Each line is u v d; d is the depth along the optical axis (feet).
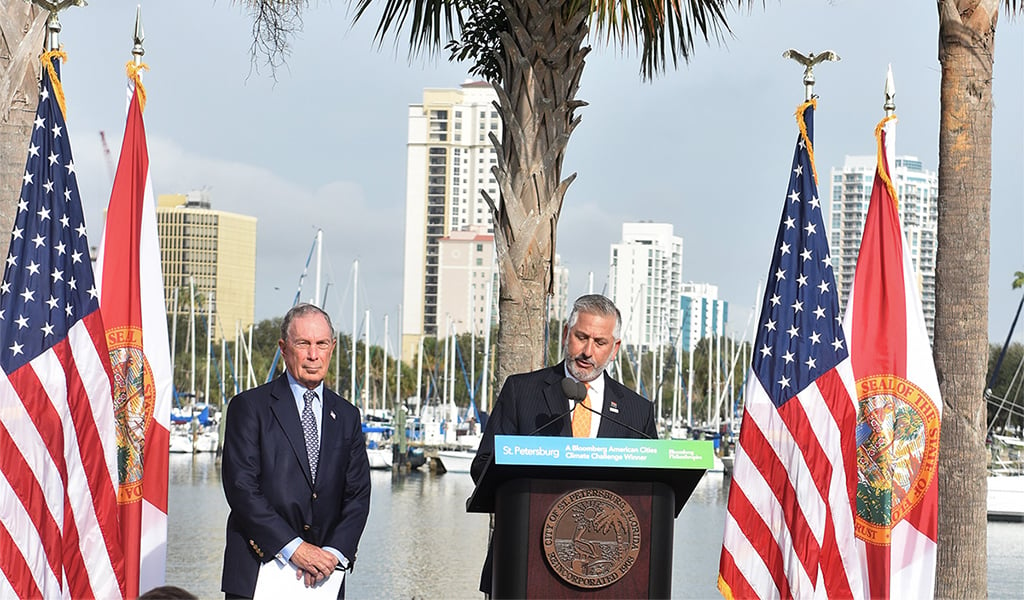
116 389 32.58
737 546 32.86
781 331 33.81
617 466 21.33
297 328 27.55
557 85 39.11
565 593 21.59
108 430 31.42
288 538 26.53
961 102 36.40
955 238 36.50
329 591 26.86
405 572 123.44
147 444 32.81
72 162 32.30
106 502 31.14
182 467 261.65
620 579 21.63
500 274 39.14
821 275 33.94
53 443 30.66
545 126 39.09
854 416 33.12
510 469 21.36
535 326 39.01
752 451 33.32
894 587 33.63
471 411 307.37
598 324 26.20
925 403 34.01
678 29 40.88
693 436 287.89
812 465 32.86
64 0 32.50
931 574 33.65
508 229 39.01
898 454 33.91
